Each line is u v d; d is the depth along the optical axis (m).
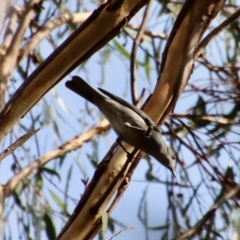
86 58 5.77
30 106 5.57
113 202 6.01
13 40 6.93
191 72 6.68
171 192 10.02
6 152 5.38
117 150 6.17
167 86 6.57
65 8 10.29
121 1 5.68
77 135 9.51
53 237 9.52
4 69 6.61
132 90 7.75
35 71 5.64
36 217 9.59
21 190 9.63
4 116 5.48
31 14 7.38
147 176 10.04
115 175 6.03
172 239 8.79
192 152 10.48
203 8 6.75
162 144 7.46
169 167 7.87
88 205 5.89
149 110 6.64
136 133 6.82
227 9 11.53
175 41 6.66
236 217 9.80
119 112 7.18
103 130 9.81
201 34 6.73
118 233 6.14
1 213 6.43
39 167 8.75
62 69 5.67
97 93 7.45
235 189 7.93
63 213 9.70
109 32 5.71
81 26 5.73
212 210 7.66
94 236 5.88
